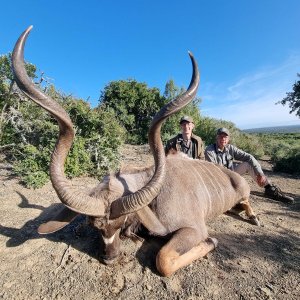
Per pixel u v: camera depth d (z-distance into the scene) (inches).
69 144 114.7
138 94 714.8
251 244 151.5
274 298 113.0
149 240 144.5
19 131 285.1
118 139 289.7
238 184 178.7
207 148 231.0
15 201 191.3
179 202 140.3
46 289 114.3
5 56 309.4
